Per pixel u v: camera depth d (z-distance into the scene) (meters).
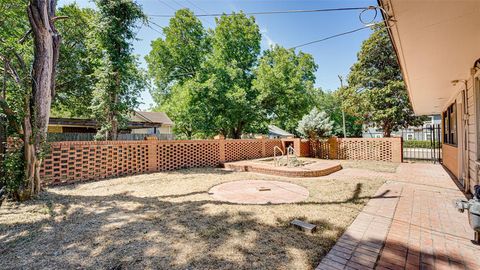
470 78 4.70
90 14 10.41
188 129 18.80
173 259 2.32
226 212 3.74
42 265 2.22
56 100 11.94
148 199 4.53
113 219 3.44
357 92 16.11
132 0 8.73
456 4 2.13
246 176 7.07
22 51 6.00
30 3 4.41
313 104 18.38
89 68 11.77
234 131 15.82
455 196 4.67
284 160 8.81
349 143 11.48
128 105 9.11
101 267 2.18
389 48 14.70
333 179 6.50
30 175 4.47
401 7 2.22
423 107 9.48
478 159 4.27
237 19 16.05
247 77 16.33
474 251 2.46
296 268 2.16
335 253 2.44
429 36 2.85
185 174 7.38
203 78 13.91
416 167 8.71
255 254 2.42
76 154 6.08
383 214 3.63
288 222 3.31
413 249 2.52
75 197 4.66
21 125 4.45
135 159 7.39
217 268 2.16
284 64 15.13
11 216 3.56
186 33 16.91
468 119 4.98
